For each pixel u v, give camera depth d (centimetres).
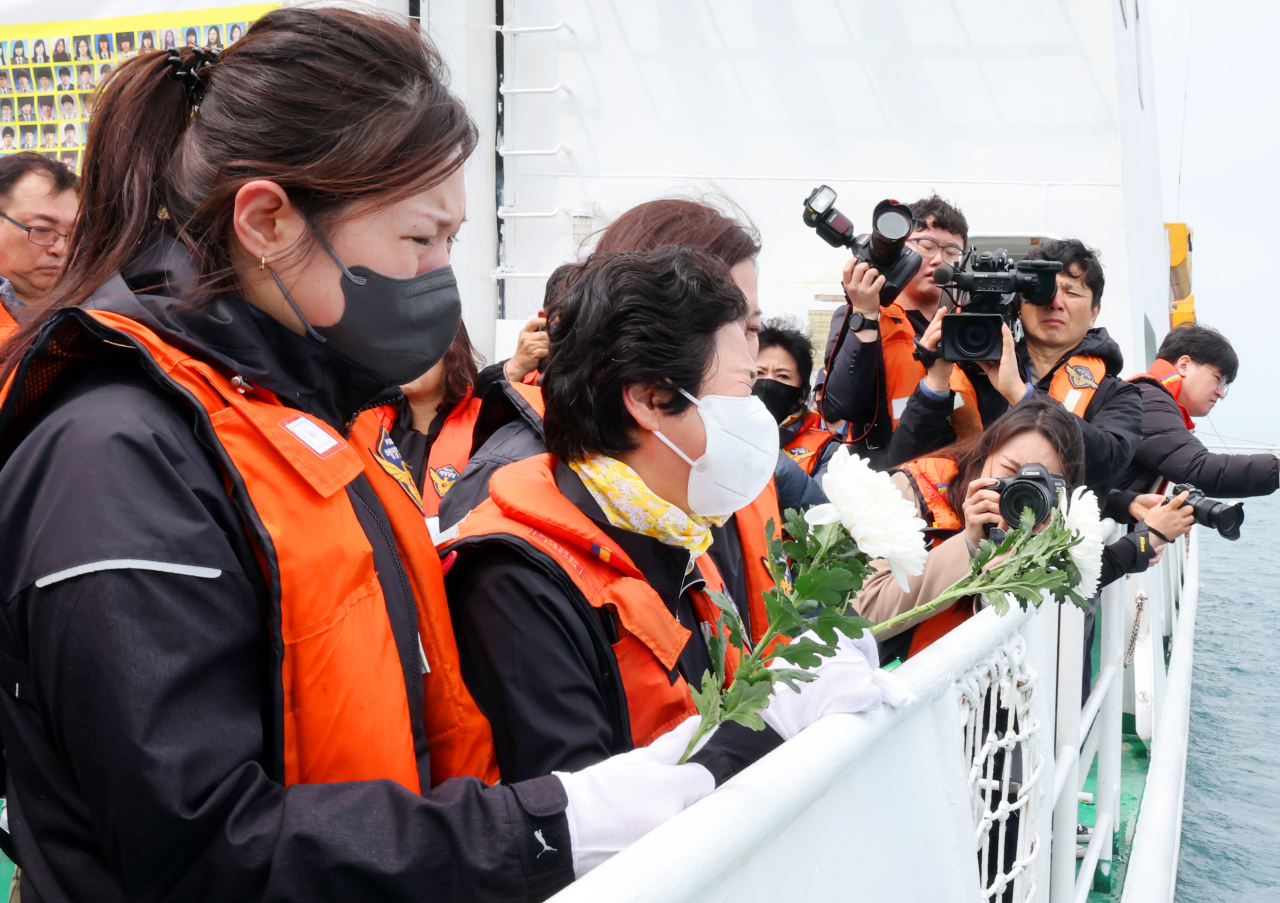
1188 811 404
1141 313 439
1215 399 441
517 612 118
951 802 120
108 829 78
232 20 392
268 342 99
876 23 413
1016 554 136
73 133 406
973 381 293
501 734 117
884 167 416
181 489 84
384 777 94
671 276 121
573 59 436
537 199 441
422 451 293
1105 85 395
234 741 83
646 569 128
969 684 128
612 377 121
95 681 76
